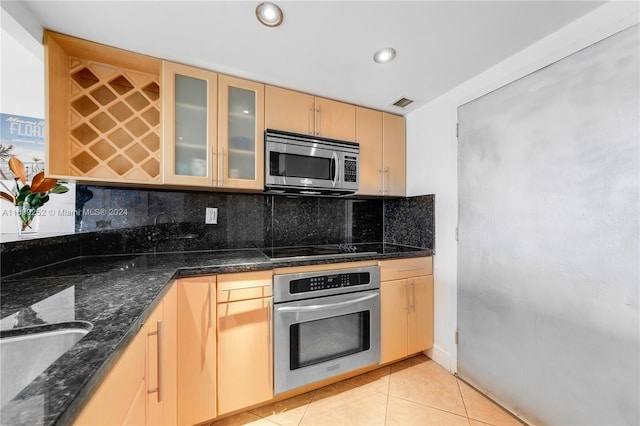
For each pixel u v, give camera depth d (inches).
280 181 64.4
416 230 82.9
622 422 40.0
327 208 88.4
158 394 37.7
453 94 70.2
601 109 42.6
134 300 31.8
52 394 15.2
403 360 77.5
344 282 63.9
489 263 61.1
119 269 47.6
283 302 57.1
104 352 20.0
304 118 70.4
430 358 78.2
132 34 48.1
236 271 52.6
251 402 53.3
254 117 64.8
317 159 69.4
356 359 65.1
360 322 66.7
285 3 41.3
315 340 60.5
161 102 55.6
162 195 67.0
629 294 39.6
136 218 64.5
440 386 65.6
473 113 64.8
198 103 59.4
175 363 45.9
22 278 41.4
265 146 64.1
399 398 61.3
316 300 60.4
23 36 43.8
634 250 39.3
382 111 83.7
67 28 46.3
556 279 48.6
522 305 54.2
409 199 85.9
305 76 63.1
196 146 59.2
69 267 49.3
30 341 24.7
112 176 56.8
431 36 49.4
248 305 53.5
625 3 39.9
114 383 22.9
